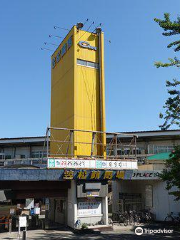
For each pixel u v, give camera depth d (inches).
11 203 1171.9
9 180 883.4
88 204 981.2
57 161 921.5
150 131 1726.1
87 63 1139.9
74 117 1054.4
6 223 918.4
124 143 1828.2
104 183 996.6
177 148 624.4
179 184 596.7
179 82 567.8
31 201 1152.8
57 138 1205.1
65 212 1032.8
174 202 1042.1
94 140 1072.8
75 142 978.7
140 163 1369.3
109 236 831.7
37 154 1953.7
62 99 1190.3
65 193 1007.6
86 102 1098.1
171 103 569.9
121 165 1016.2
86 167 957.2
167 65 550.0
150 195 1123.3
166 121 574.2
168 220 1035.3
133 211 1077.1
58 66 1274.6
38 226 1005.2
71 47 1145.4
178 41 553.3
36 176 892.6
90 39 1163.3
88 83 1120.8
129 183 1244.5
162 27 548.4
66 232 896.9
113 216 1151.6
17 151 1982.0
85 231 898.7
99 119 1109.1
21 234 853.2
